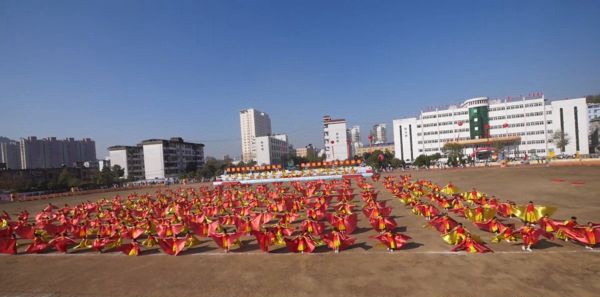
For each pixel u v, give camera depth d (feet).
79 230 66.44
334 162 218.59
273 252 50.29
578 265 38.70
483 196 76.79
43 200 177.88
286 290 35.70
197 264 46.32
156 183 283.79
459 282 35.42
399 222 67.51
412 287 34.86
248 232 61.87
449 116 375.86
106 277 43.09
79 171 354.74
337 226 59.72
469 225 61.57
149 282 40.37
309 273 40.45
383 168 296.71
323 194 105.40
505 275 36.65
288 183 177.47
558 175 139.85
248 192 113.50
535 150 339.36
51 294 38.52
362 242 53.88
